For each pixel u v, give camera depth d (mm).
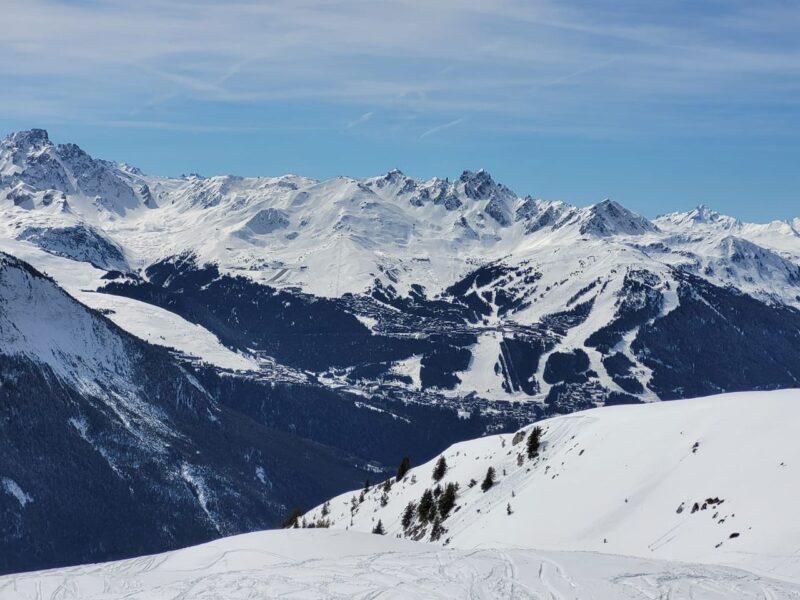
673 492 76625
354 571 55906
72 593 58812
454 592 50094
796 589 49562
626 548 72188
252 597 50969
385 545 68125
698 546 65188
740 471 72812
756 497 67000
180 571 63219
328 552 66250
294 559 64500
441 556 60000
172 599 51812
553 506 88625
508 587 50594
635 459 87875
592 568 54250
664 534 70875
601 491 85562
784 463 70250
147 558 69562
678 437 87125
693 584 50438
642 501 78875
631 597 48125
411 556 60469
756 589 49531
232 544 70375
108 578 62219
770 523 62156
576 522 81938
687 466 79750
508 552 60406
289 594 50969
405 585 51875
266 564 63406
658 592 48906
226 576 56219
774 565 56125
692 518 70375
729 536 63688
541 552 60156
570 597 48375
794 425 76875
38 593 59219
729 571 53594
